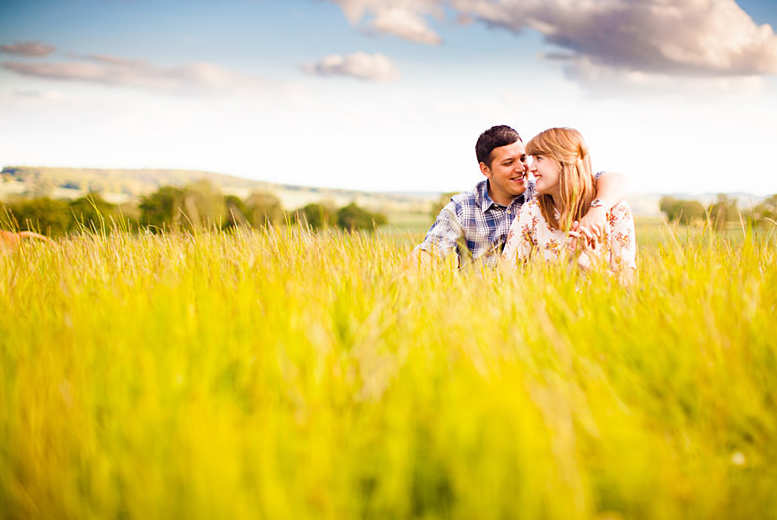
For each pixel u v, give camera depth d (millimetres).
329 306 1942
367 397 1304
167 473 1032
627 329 1709
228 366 1498
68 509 1000
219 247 3105
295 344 1510
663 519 979
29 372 1379
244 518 894
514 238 3164
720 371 1388
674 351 1520
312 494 959
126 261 2920
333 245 3098
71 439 1161
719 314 1677
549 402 1166
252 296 1966
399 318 1847
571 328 1741
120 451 1117
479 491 969
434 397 1293
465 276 2607
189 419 1116
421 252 3076
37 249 3244
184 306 1853
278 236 3145
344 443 1145
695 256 2492
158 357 1472
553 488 958
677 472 1085
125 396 1282
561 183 2832
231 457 997
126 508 1062
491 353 1418
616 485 1067
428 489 1072
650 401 1368
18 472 1126
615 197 2846
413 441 1113
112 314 1821
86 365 1438
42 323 1786
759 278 2121
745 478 1152
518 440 1026
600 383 1385
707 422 1294
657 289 2027
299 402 1250
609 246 2756
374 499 1046
